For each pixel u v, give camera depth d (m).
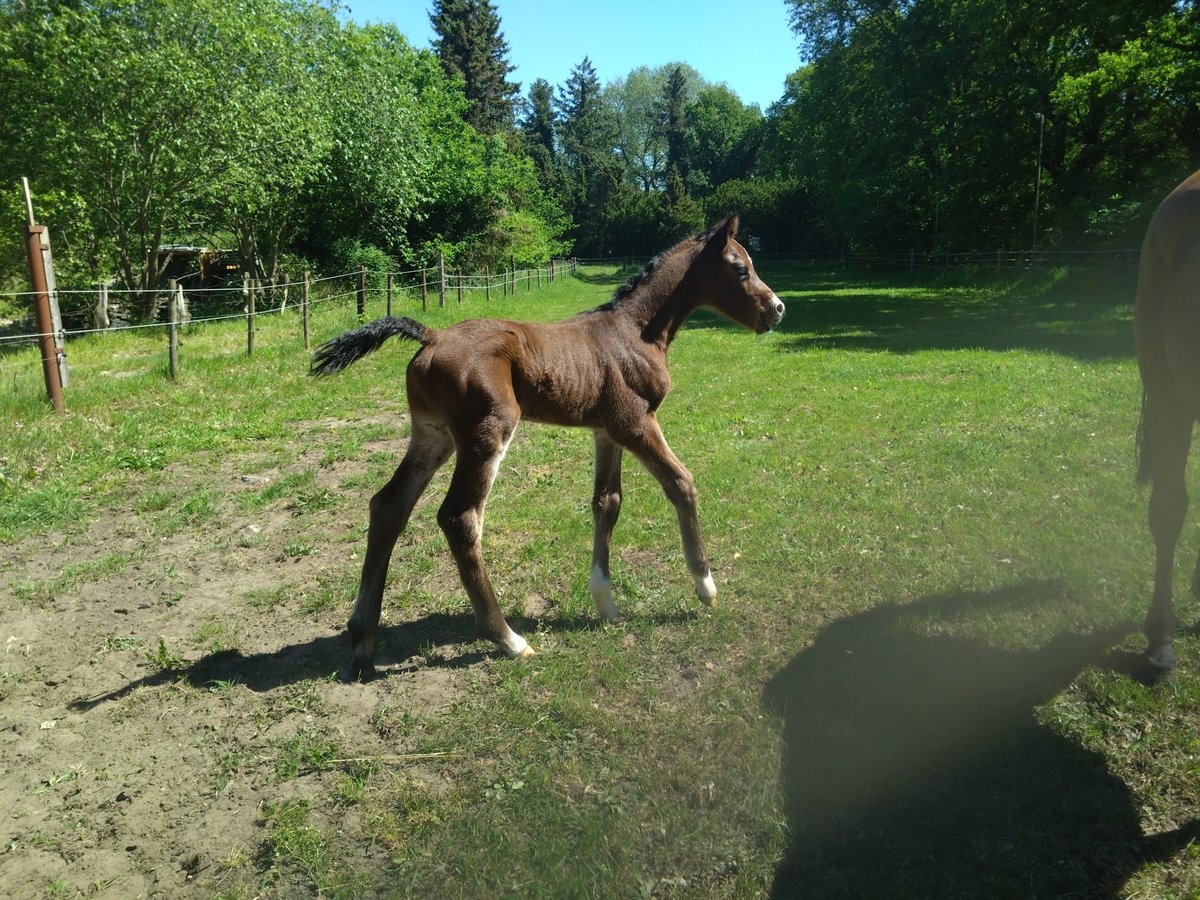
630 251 69.56
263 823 2.87
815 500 5.73
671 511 5.68
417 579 4.82
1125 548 4.57
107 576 5.00
